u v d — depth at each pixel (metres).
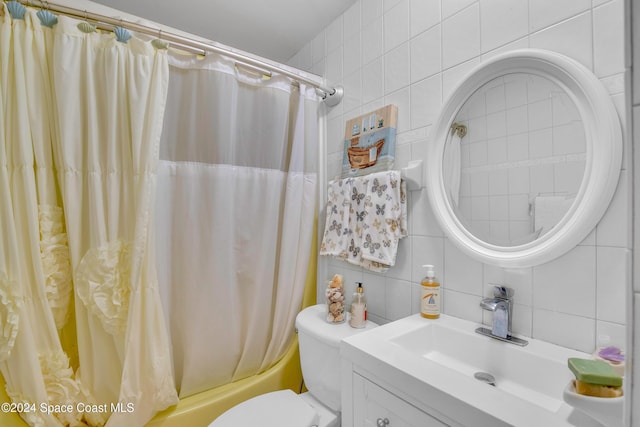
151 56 1.05
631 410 0.26
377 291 1.26
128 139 1.03
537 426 0.47
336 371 1.06
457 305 0.97
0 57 0.85
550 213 0.75
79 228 0.96
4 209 0.84
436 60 1.04
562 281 0.74
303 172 1.50
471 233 0.92
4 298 0.83
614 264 0.66
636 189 0.26
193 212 1.21
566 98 0.72
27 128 0.87
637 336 0.26
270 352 1.39
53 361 0.90
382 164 1.20
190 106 1.20
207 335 1.22
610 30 0.67
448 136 0.99
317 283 1.60
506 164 0.84
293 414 1.05
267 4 1.43
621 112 0.66
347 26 1.45
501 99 0.86
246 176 1.35
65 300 0.96
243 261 1.35
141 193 1.00
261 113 1.38
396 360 0.68
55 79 0.92
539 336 0.78
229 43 1.76
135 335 0.98
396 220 1.10
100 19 0.98
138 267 0.99
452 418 0.55
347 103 1.45
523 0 0.81
